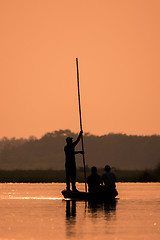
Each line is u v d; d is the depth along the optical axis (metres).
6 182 170.62
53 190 126.19
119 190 124.38
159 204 88.69
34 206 86.00
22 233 59.28
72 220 68.75
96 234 58.59
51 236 57.34
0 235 58.12
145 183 163.75
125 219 69.69
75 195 99.00
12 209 81.44
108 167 99.62
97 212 77.19
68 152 106.94
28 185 152.25
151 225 64.75
